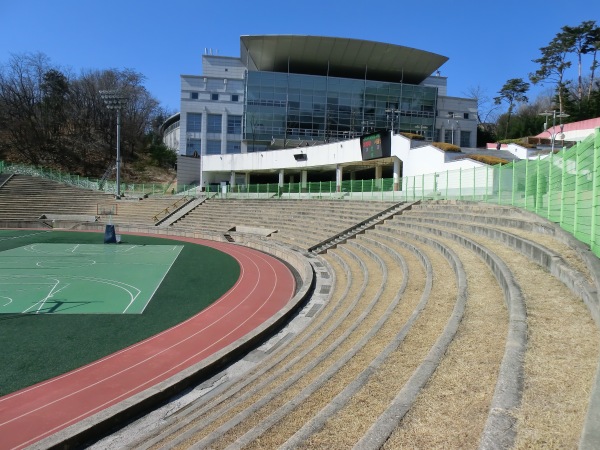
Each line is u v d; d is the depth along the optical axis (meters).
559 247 8.83
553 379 4.11
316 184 39.72
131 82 89.56
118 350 10.81
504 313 6.68
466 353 5.30
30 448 6.29
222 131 63.81
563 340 4.99
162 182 75.69
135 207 47.81
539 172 13.23
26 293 16.62
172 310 14.53
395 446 3.48
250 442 4.23
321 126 56.44
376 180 32.69
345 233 24.19
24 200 48.44
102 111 83.19
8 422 7.42
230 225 37.06
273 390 5.97
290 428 4.48
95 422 6.96
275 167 47.19
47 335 11.79
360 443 3.55
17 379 9.06
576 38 56.75
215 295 16.70
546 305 6.21
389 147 34.94
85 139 82.19
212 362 9.43
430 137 58.88
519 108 80.88
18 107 75.12
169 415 7.61
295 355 8.48
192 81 63.47
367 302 11.12
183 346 11.20
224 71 67.12
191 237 36.78
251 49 55.72
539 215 12.91
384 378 5.20
